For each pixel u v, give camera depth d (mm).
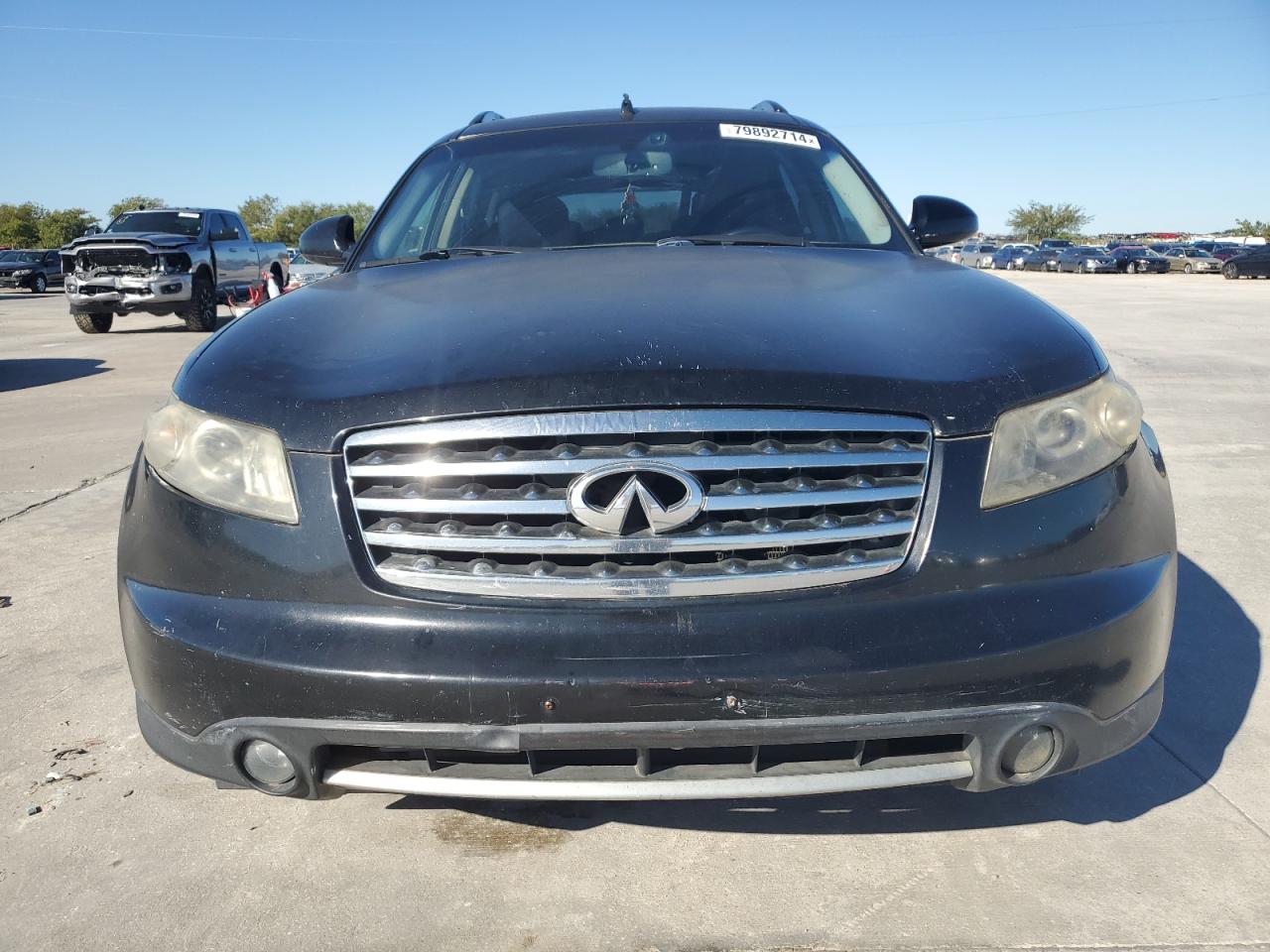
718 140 3283
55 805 2381
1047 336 1952
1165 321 14469
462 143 3428
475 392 1751
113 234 15992
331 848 2195
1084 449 1825
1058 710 1711
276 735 1736
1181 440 6043
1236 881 2002
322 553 1751
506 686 1648
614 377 1748
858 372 1785
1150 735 2564
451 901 2010
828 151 3295
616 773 1729
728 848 2148
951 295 2178
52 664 3150
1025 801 2289
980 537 1729
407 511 1751
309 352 1975
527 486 1738
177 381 2023
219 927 1953
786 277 2291
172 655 1781
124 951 1897
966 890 1996
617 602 1703
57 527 4699
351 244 3363
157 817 2328
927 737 1758
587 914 1961
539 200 3051
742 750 1730
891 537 1744
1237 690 2787
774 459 1724
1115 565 1792
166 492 1887
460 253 2844
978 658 1669
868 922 1912
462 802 2332
